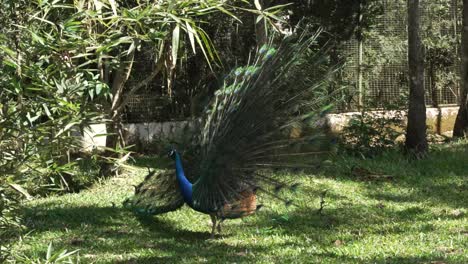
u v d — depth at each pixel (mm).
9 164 3881
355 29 14555
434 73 15297
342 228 7867
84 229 7734
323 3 14266
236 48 13711
